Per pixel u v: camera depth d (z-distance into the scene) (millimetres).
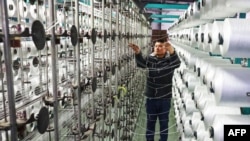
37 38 1250
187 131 3410
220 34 1462
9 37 1091
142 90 7242
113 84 3324
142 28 7570
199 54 3074
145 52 8188
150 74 3932
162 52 3893
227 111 1892
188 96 3471
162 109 4008
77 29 1844
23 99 1712
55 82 1521
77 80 1970
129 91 4656
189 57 3191
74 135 1994
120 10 3461
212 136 1658
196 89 2602
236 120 1594
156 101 3980
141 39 6992
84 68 2646
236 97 1453
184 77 3691
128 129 4504
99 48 3107
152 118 4066
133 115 5234
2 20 1070
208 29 1834
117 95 3320
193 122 2902
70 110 2312
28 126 1747
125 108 4238
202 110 2209
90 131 2150
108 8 3020
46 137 1997
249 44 1341
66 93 2180
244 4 1426
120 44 3582
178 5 7887
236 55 1428
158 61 3910
